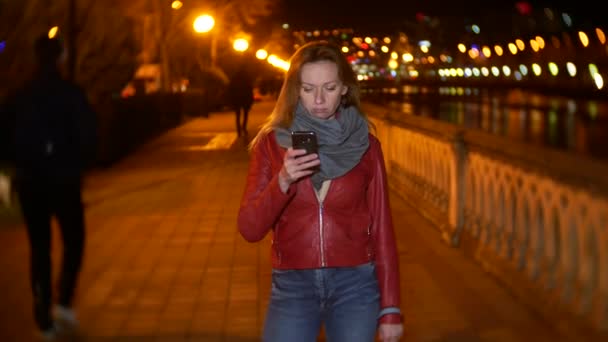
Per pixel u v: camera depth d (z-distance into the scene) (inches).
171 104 1197.1
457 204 356.5
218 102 1595.7
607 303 214.7
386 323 144.1
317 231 143.0
